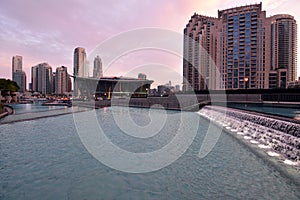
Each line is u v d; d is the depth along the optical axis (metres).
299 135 6.77
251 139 10.20
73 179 5.55
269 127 9.03
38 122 16.23
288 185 5.14
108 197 4.62
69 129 13.38
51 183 5.32
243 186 5.16
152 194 4.79
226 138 10.55
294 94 20.70
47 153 8.01
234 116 14.24
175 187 5.16
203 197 4.64
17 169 6.27
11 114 19.75
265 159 7.11
